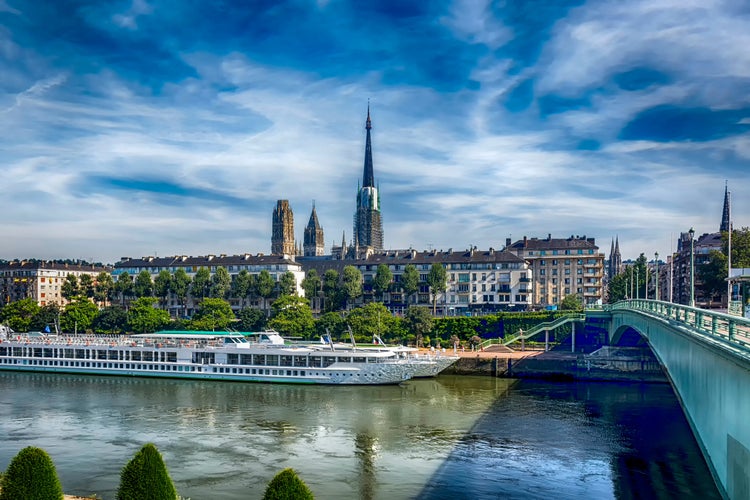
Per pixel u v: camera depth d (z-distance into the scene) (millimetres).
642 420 97188
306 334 189875
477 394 119875
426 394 119688
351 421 95875
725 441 43281
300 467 73688
